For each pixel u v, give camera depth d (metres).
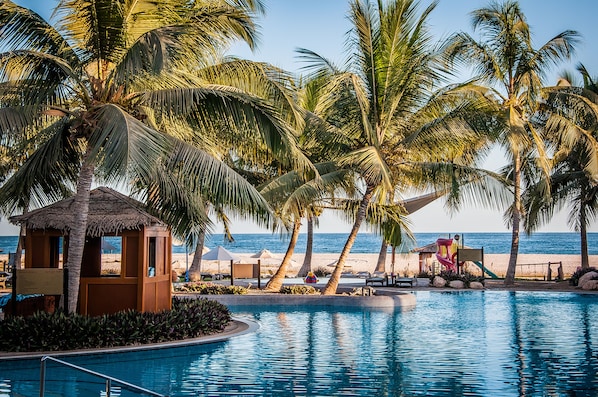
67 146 15.22
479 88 28.56
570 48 30.23
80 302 15.02
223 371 11.80
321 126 24.56
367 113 24.88
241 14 14.21
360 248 124.81
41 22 13.90
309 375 11.41
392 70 24.53
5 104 13.68
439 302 25.36
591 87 35.22
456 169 24.83
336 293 28.58
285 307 23.64
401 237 28.98
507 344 14.92
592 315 20.78
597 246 120.00
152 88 14.65
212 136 16.73
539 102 32.75
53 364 12.30
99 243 16.83
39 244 15.20
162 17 14.92
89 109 14.05
